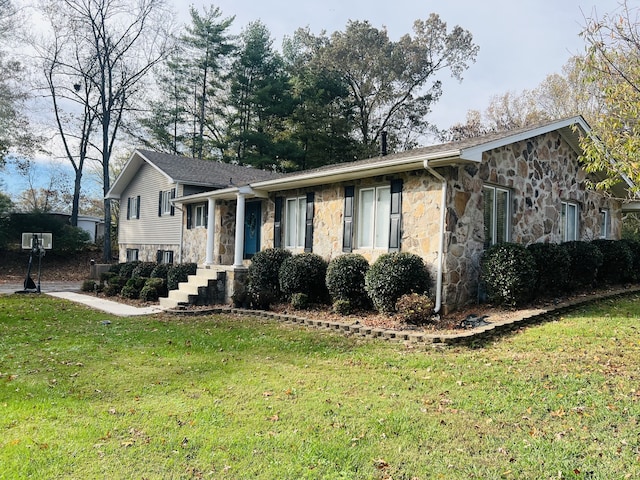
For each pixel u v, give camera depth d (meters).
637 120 6.10
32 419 4.42
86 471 3.41
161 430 4.14
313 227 11.84
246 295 11.56
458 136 30.58
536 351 6.30
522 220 10.32
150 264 16.39
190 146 31.89
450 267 8.70
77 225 30.17
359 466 3.47
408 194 9.47
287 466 3.47
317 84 29.86
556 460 3.48
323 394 5.04
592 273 10.34
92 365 6.38
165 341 7.97
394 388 5.19
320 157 29.59
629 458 3.46
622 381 4.96
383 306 8.92
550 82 24.89
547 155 11.20
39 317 10.62
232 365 6.35
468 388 5.07
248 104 30.84
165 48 28.80
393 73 31.25
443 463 3.50
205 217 16.95
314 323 9.09
